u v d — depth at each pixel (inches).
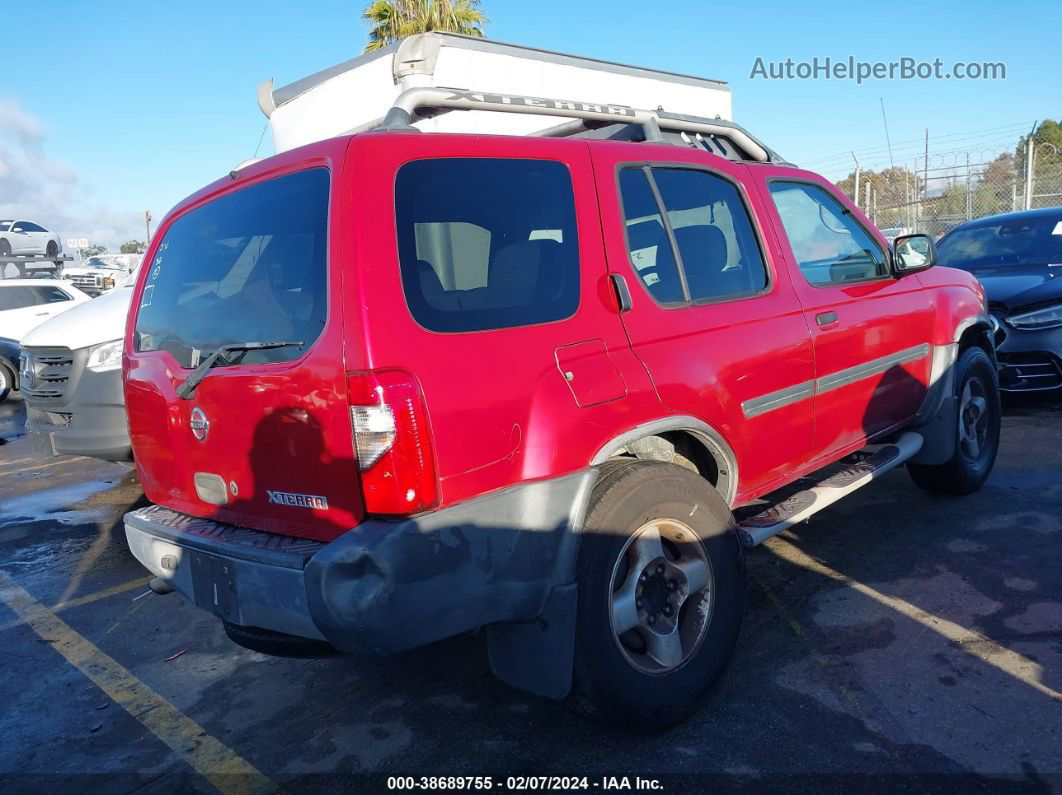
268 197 114.1
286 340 105.3
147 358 130.4
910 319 178.9
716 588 124.3
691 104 302.8
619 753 116.6
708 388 128.2
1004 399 326.0
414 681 142.1
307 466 103.0
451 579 98.3
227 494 116.9
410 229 102.5
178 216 136.0
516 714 129.3
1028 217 348.5
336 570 93.4
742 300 141.0
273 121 247.6
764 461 143.5
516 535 103.9
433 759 119.0
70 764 125.3
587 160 125.0
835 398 158.4
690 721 123.1
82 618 181.6
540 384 107.5
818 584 166.6
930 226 632.4
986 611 149.7
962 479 204.2
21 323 535.2
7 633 175.6
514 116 224.1
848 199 178.7
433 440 97.0
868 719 120.1
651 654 118.6
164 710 139.8
